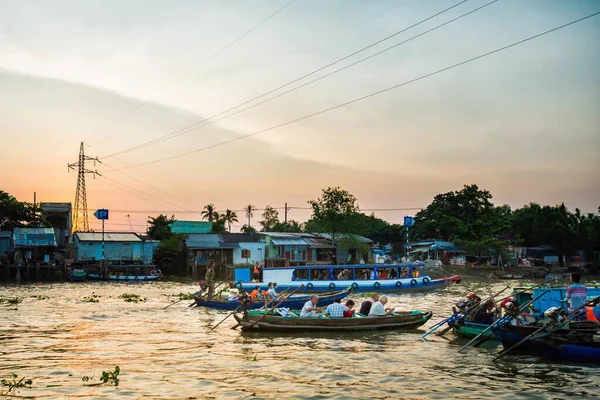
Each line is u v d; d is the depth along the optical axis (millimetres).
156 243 68188
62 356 16156
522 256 80938
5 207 65312
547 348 15305
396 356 16125
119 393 12039
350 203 72688
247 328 20828
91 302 33219
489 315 18703
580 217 84250
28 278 59188
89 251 63062
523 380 13141
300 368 14586
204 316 26141
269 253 72625
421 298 38125
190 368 14578
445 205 83750
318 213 72438
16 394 11898
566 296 16594
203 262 66812
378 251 79750
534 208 85562
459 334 19391
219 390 12352
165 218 78000
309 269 43781
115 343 18438
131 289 46125
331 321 20297
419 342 18453
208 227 77312
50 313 27031
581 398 11680
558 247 82438
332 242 74000
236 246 70000
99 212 64062
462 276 66875
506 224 80125
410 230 88125
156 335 20172
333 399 11703
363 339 19125
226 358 15906
